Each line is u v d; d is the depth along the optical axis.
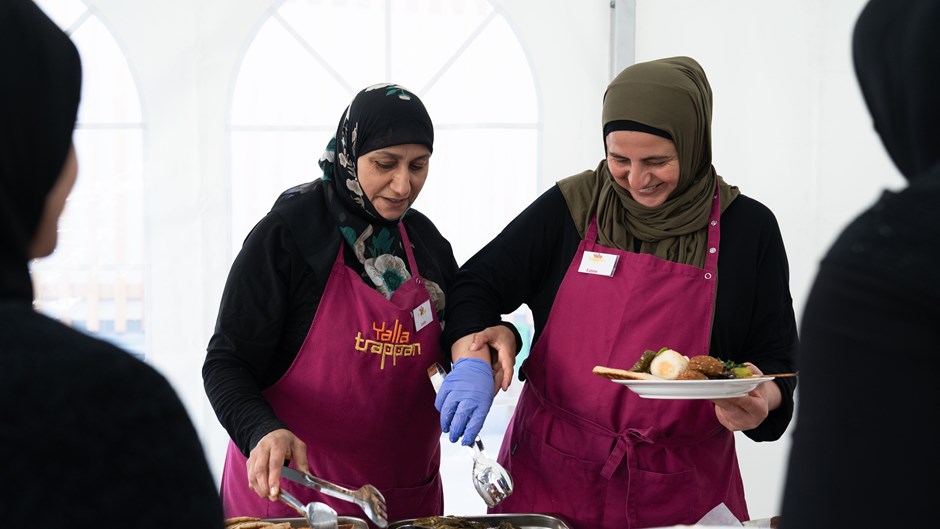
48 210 0.77
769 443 3.32
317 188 2.10
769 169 3.23
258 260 1.93
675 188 2.02
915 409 0.63
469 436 1.80
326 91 3.09
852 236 0.69
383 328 1.99
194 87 2.97
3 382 0.61
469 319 2.06
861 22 0.78
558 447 2.03
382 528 1.68
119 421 0.64
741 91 3.19
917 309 0.64
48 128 0.72
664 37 3.14
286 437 1.72
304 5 3.04
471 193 3.21
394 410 2.02
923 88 0.70
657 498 1.93
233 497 2.07
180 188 2.99
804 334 0.72
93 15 2.90
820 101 3.18
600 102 3.22
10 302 0.68
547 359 2.08
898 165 0.78
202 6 2.95
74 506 0.60
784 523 0.71
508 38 3.17
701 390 1.68
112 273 3.00
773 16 3.16
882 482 0.64
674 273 2.01
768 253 2.05
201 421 3.04
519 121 3.20
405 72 3.13
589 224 2.12
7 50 0.69
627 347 2.00
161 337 3.01
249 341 1.92
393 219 2.04
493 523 1.92
